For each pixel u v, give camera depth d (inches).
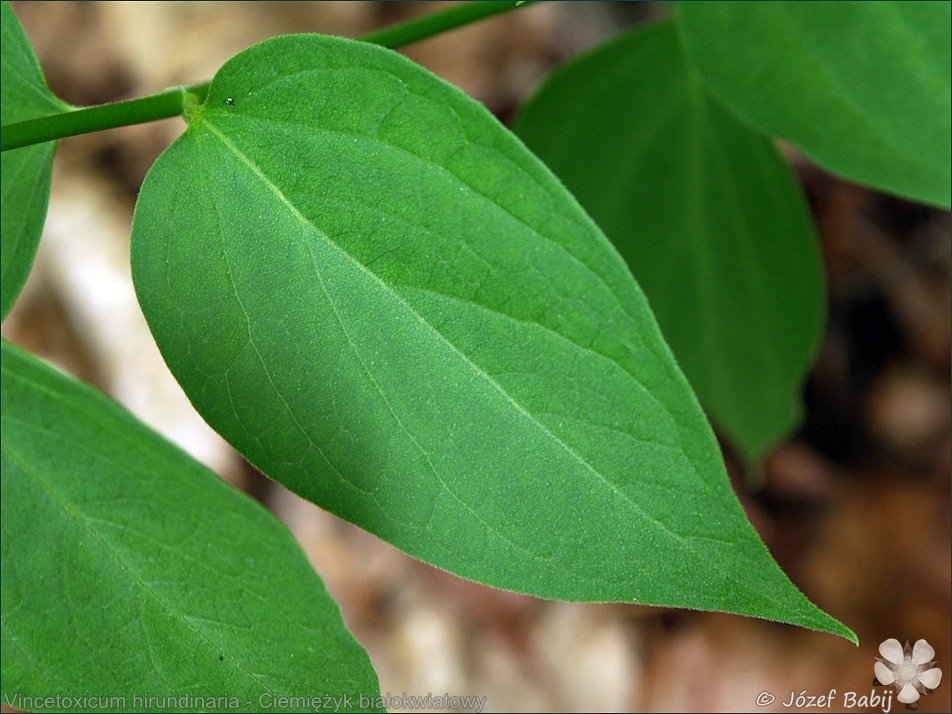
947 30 15.3
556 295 12.9
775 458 36.2
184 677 13.0
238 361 13.1
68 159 36.7
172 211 13.2
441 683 32.1
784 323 21.0
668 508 12.8
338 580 33.5
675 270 21.0
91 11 37.7
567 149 19.5
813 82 15.5
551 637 33.3
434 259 13.0
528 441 13.0
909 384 36.0
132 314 35.2
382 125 13.1
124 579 13.0
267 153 13.2
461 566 12.9
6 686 12.9
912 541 34.0
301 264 13.1
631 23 37.9
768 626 33.5
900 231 36.8
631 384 12.9
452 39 38.1
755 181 19.6
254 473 34.7
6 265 14.3
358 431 13.0
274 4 37.9
